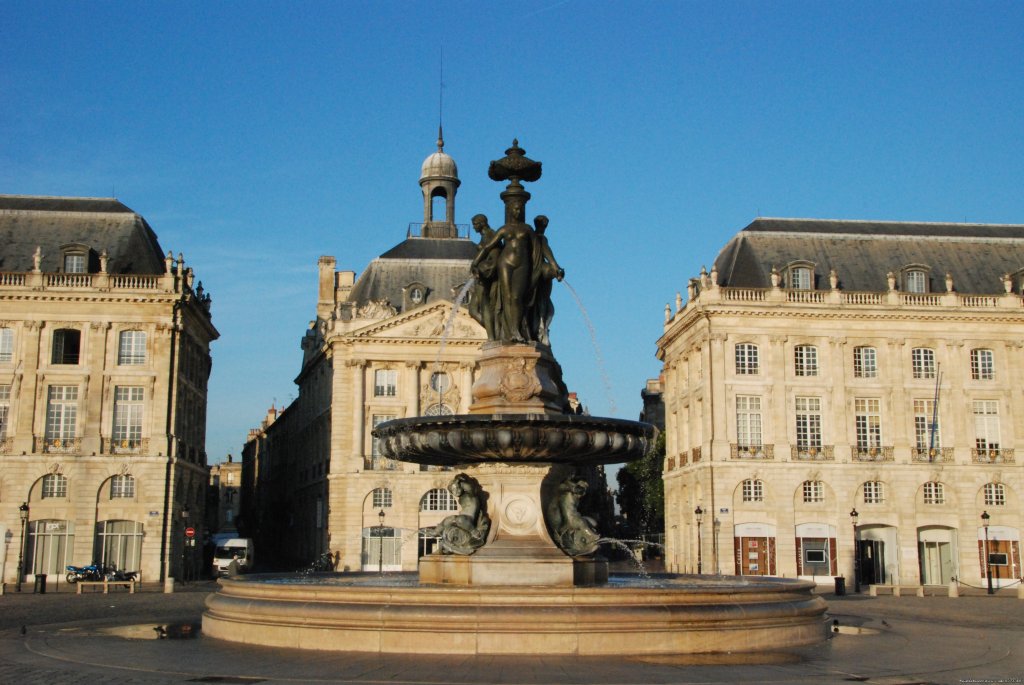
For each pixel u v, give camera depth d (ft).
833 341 196.34
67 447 180.45
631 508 294.25
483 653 48.88
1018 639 62.49
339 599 53.06
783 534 189.67
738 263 204.44
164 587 155.84
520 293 63.36
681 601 52.70
